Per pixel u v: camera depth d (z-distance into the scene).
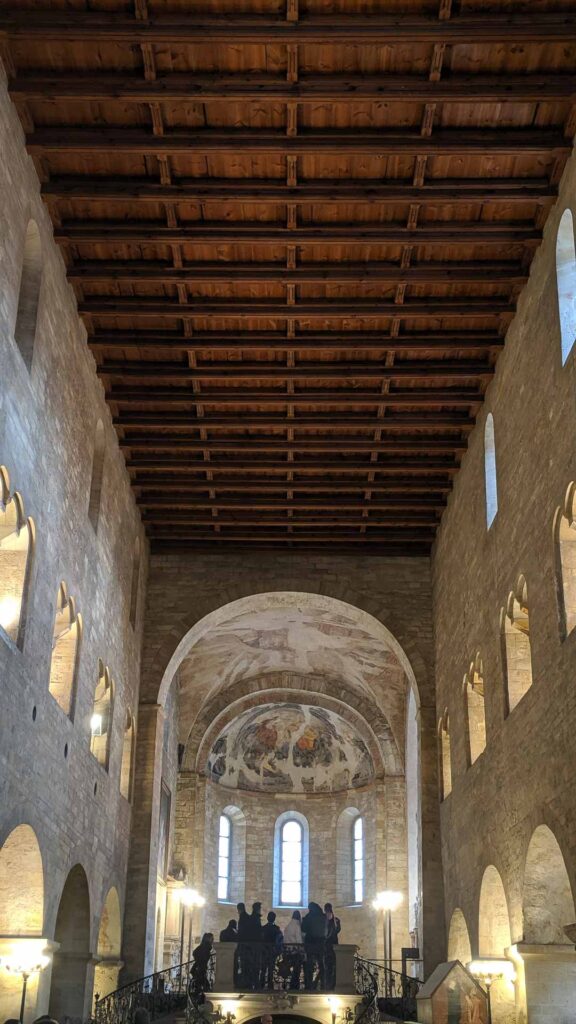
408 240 18.23
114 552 23.77
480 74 15.48
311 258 19.17
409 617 28.55
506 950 19.12
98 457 22.45
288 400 22.81
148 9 14.40
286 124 16.25
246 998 24.45
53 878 18.02
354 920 38.66
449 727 25.59
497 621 20.55
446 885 25.30
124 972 24.69
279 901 40.16
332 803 41.22
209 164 17.06
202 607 28.56
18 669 15.48
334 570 29.06
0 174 14.76
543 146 16.39
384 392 22.72
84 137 16.20
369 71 15.43
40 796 16.97
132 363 21.97
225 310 20.06
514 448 19.62
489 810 20.80
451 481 26.02
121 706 24.73
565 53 15.19
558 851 17.69
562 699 15.94
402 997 24.39
